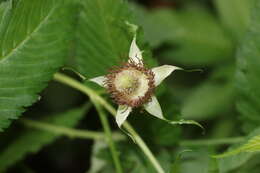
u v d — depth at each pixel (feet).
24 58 0.72
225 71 0.92
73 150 0.98
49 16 0.72
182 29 0.95
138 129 0.78
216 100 0.90
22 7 0.71
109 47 0.74
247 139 0.72
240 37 0.93
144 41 0.71
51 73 0.72
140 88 0.70
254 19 0.77
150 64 0.71
